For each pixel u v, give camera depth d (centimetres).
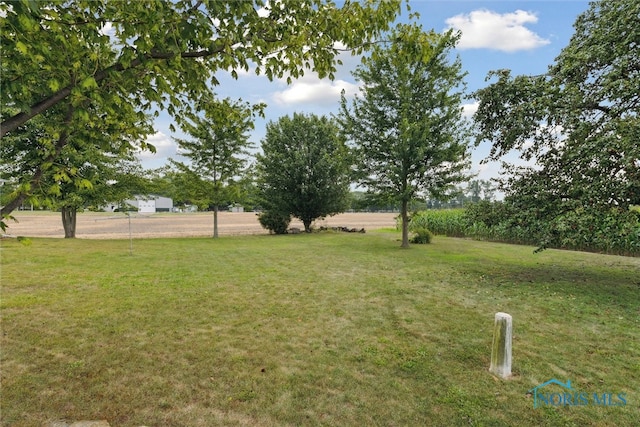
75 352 386
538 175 775
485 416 281
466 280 782
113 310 534
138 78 271
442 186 1309
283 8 298
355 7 298
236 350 400
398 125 1296
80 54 239
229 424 268
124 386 318
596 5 803
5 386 312
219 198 1872
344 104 1391
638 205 649
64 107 271
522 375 349
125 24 222
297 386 323
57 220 3841
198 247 1393
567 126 721
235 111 390
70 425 261
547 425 272
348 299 618
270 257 1125
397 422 273
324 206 2314
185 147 1816
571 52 762
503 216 823
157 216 5388
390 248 1399
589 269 927
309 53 317
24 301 572
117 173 1588
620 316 534
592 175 666
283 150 2322
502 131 836
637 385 332
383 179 1402
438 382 334
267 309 555
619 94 652
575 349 413
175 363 365
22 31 197
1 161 1280
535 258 1131
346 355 391
